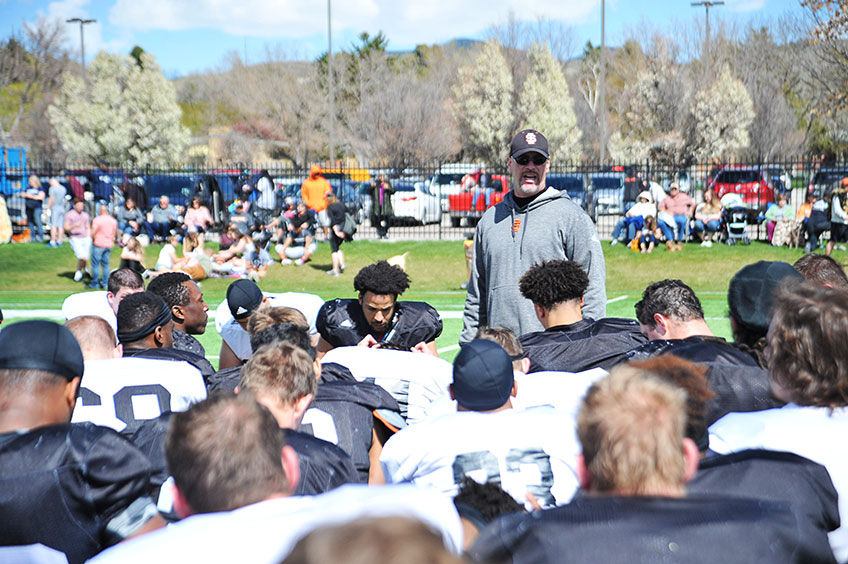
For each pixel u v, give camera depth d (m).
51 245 19.31
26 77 50.44
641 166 19.55
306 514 1.65
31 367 2.33
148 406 3.26
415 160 48.12
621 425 1.71
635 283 15.07
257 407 1.91
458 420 2.63
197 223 17.23
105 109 46.19
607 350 3.90
